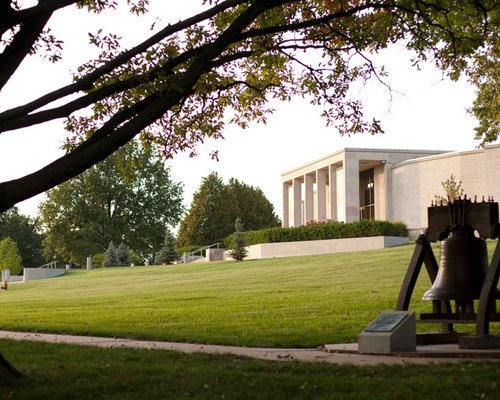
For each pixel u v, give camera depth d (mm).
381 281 27547
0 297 36406
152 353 11148
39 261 102125
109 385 7926
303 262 41812
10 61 9164
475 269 10977
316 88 14383
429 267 11930
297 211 69812
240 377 8305
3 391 7621
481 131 32750
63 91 9461
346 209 58344
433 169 53750
